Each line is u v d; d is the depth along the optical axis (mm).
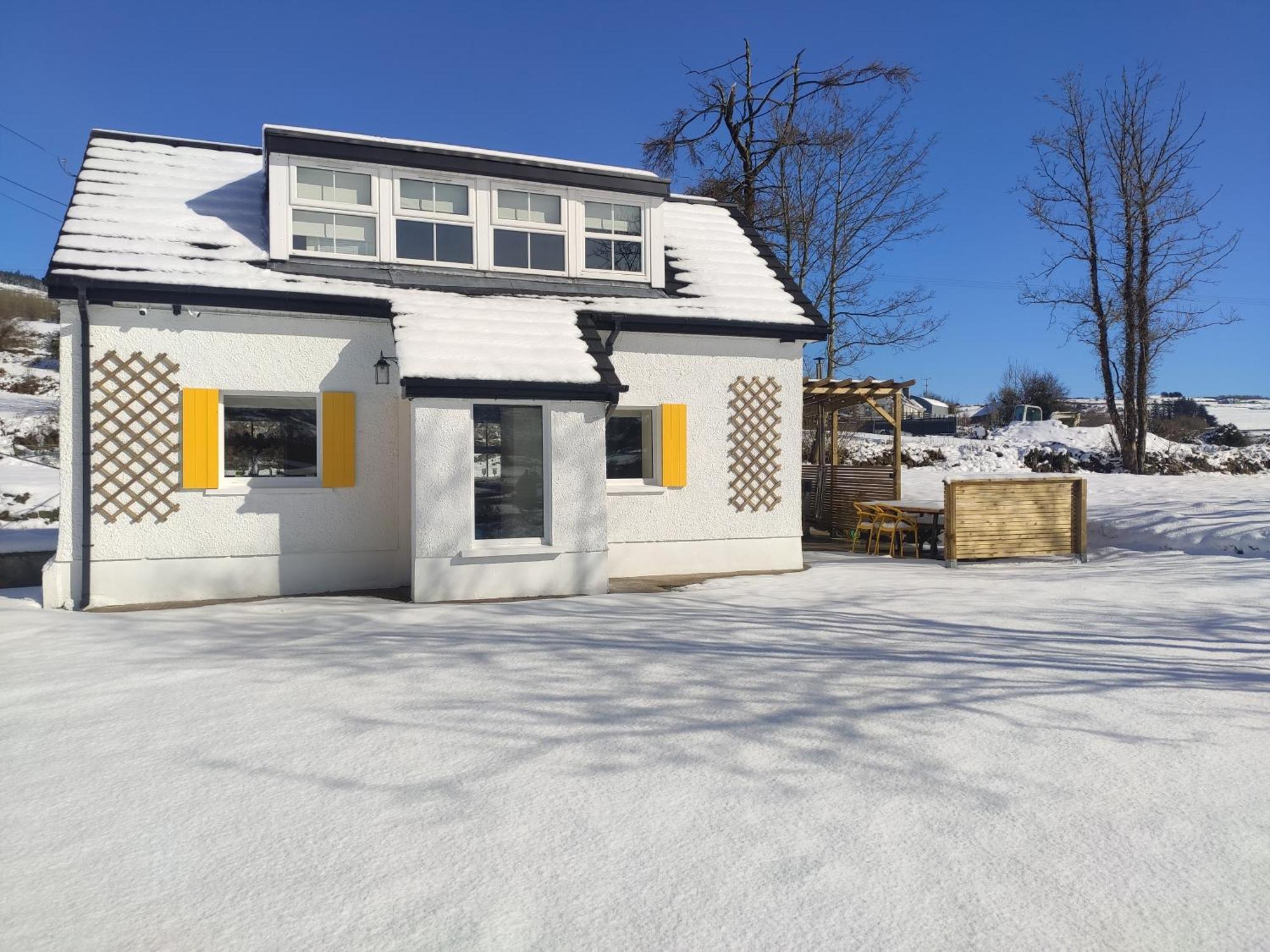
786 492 12406
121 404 9461
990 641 6977
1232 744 4453
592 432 10273
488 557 9766
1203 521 13719
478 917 2816
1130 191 28312
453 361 9562
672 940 2689
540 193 11938
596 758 4250
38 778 4023
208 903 2908
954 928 2762
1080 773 4062
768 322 11945
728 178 26078
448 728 4715
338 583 10398
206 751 4371
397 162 10977
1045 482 12523
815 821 3537
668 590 10422
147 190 11078
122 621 8156
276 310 9922
